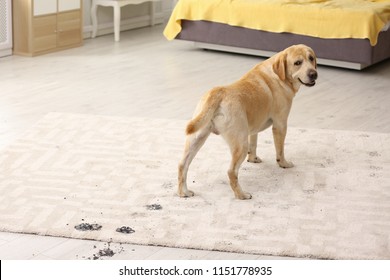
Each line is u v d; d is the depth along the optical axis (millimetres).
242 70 6484
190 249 3164
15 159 4121
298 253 3111
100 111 5129
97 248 3156
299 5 6562
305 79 3867
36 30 6805
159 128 4730
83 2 7648
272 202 3615
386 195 3725
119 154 4230
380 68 6613
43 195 3646
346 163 4164
